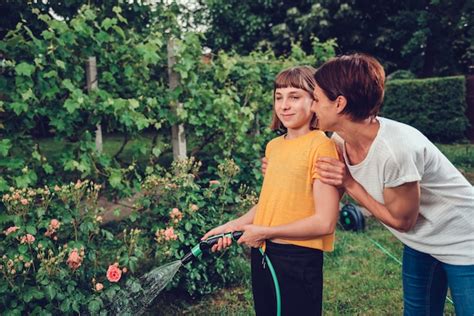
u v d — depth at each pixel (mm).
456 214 1676
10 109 3115
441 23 11984
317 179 1688
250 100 4922
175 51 4035
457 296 1717
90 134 3441
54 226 2684
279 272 1749
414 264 1975
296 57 5871
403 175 1542
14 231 2604
